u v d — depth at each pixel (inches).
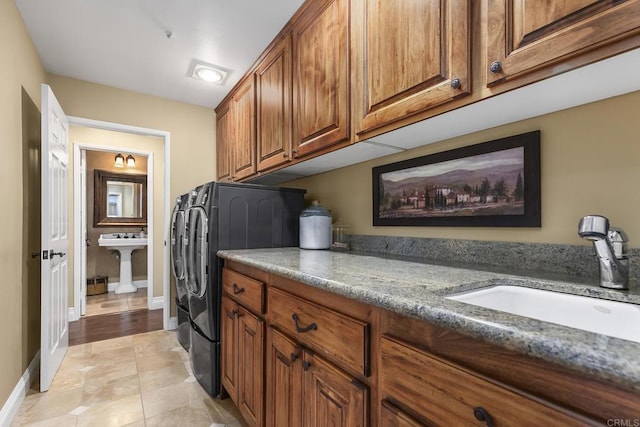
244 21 71.7
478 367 21.6
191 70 95.1
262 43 80.4
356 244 75.2
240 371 58.8
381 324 30.0
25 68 75.3
